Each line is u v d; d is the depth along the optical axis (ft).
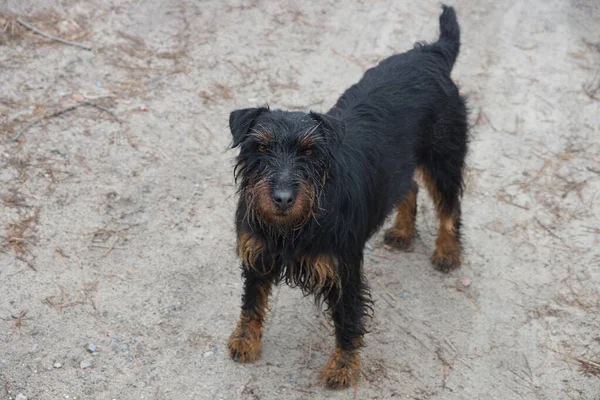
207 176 6.75
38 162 6.59
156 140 6.97
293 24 8.57
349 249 5.18
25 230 6.11
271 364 5.52
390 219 6.64
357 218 5.22
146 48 7.87
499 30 8.85
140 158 6.79
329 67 8.02
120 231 6.23
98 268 5.96
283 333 5.72
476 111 7.68
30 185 6.41
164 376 5.38
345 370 5.40
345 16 8.85
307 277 5.16
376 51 8.28
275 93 7.62
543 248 6.44
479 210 6.75
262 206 4.91
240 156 5.08
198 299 5.85
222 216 6.45
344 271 5.18
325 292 5.25
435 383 5.48
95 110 7.09
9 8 7.75
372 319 5.84
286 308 5.88
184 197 6.55
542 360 5.65
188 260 6.09
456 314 5.94
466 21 8.98
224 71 7.78
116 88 7.36
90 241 6.12
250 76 7.78
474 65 8.25
